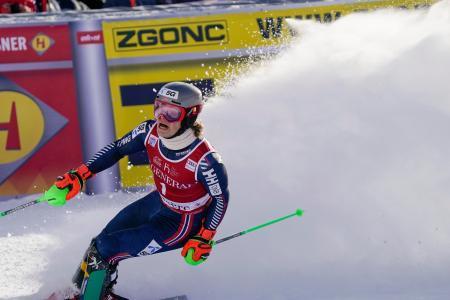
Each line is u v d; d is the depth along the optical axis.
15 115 21.42
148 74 21.69
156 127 12.02
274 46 21.91
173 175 11.73
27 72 21.34
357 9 22.27
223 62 21.77
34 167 21.58
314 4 22.16
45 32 21.33
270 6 22.02
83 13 22.23
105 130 21.69
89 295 11.91
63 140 21.64
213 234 11.88
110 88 21.62
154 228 12.18
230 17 21.86
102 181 21.64
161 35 21.66
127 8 22.70
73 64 21.47
